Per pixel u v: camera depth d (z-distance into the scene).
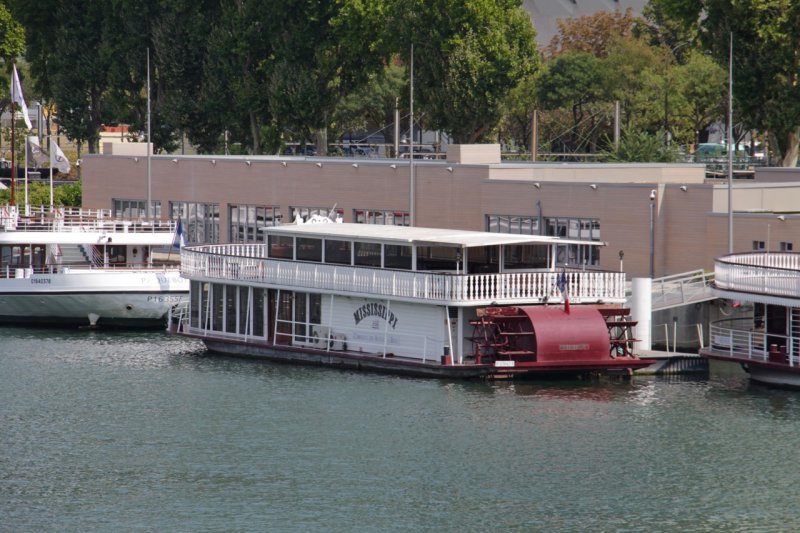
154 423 91.38
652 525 74.06
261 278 109.38
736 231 117.62
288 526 73.94
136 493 78.75
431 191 141.38
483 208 135.50
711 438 86.56
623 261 124.81
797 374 96.69
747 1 159.25
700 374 102.62
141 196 172.12
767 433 87.31
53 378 103.94
